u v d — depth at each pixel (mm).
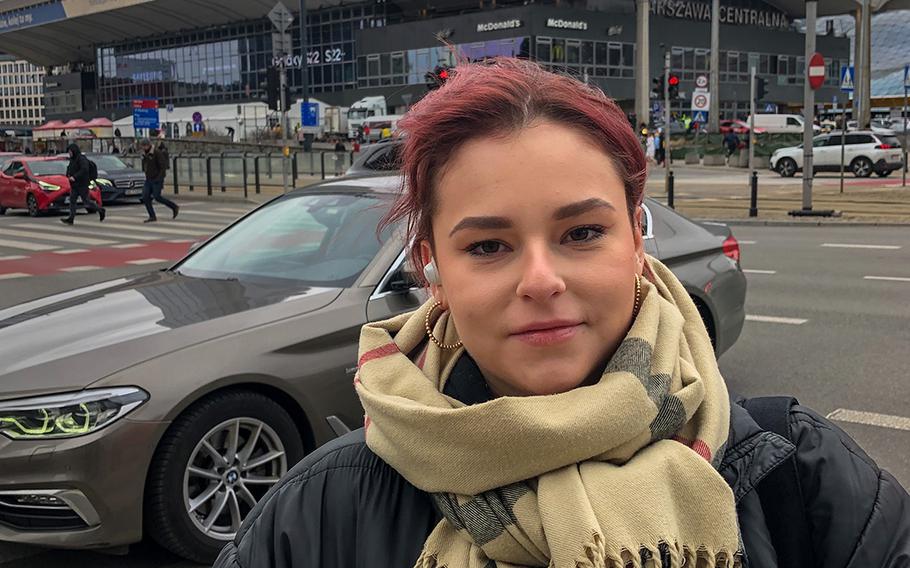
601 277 1131
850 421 5090
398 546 1176
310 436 3691
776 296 9211
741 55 74875
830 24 82375
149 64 87562
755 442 1187
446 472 1095
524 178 1104
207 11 76250
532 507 1065
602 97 1186
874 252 12484
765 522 1163
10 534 3180
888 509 1164
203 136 64938
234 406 3445
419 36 67125
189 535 3348
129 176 25531
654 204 5566
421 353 1381
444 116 1135
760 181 30109
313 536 1221
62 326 3729
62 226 19125
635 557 1004
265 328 3629
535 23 61719
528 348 1127
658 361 1169
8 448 3113
